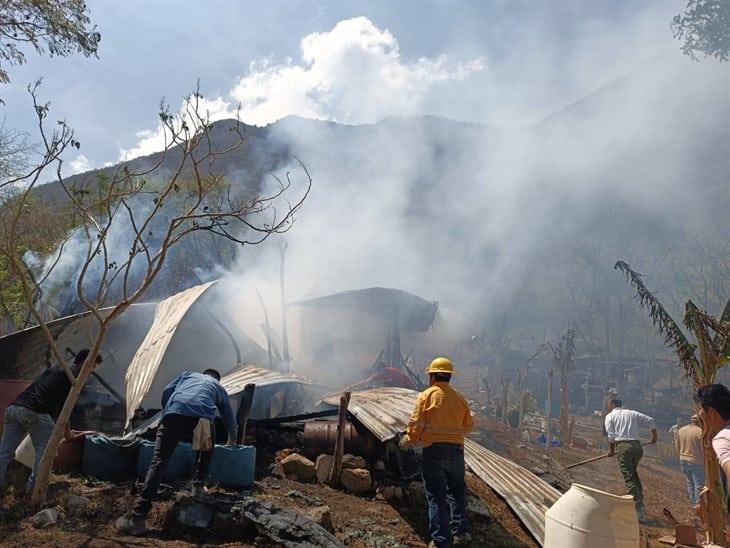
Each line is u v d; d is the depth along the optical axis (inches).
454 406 200.8
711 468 220.7
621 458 299.1
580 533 156.9
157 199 206.8
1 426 256.8
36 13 323.6
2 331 425.7
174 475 213.6
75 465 223.1
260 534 178.4
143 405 324.5
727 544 213.5
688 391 998.4
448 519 190.9
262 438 283.4
